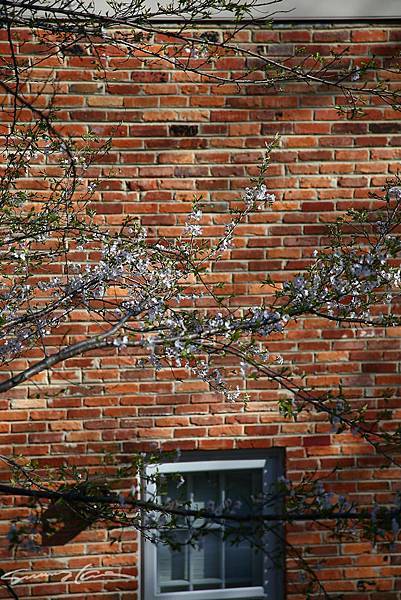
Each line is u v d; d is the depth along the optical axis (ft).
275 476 32.32
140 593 32.17
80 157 28.12
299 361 31.53
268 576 32.50
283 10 29.86
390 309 31.65
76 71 30.09
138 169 30.63
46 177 28.66
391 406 31.83
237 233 31.07
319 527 31.94
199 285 30.94
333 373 31.65
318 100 30.91
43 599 31.24
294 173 31.12
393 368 31.81
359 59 30.71
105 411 31.17
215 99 30.63
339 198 31.27
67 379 30.99
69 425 31.12
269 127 30.86
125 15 25.16
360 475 32.01
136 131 30.53
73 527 31.19
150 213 30.73
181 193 30.81
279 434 31.71
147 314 21.39
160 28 29.73
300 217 31.22
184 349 18.78
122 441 31.27
